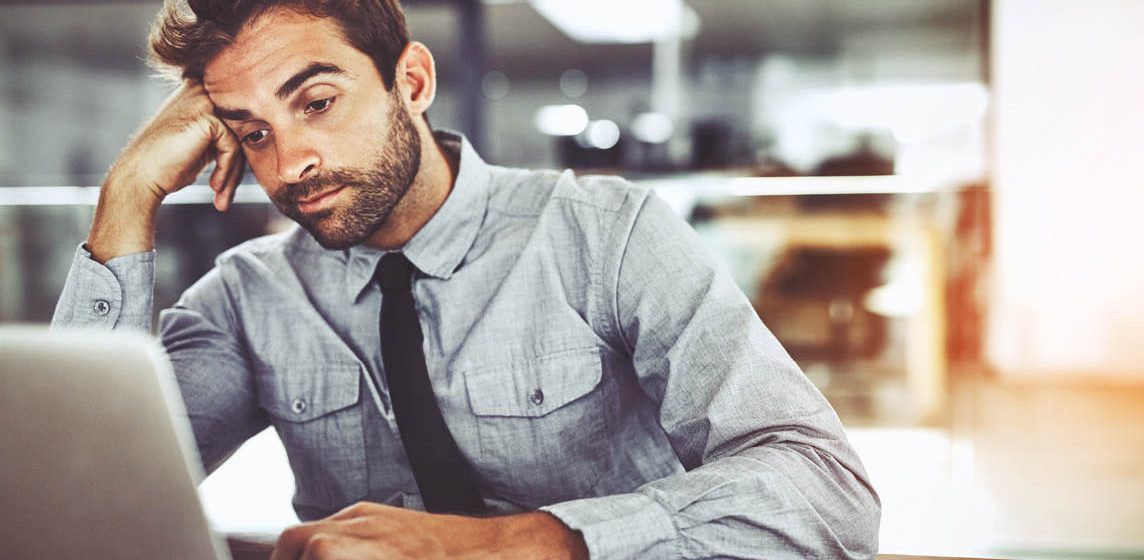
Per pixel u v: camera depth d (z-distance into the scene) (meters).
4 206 5.03
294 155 1.08
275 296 1.23
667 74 6.67
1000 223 4.63
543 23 7.03
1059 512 3.02
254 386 1.26
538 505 1.17
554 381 1.14
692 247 1.13
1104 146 4.64
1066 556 2.69
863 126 5.54
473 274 1.17
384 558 0.73
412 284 1.17
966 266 4.55
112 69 6.45
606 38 7.25
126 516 0.62
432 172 1.15
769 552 0.84
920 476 3.41
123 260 1.17
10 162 6.52
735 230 4.58
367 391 1.18
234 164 1.20
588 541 0.78
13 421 0.60
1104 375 4.52
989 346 4.53
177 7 1.09
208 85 1.09
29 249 5.04
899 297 4.45
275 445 3.67
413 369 1.15
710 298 1.07
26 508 0.61
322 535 0.74
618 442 1.18
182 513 0.62
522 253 1.17
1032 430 3.91
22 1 4.39
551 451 1.15
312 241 1.23
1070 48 4.68
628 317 1.13
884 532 2.86
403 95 1.11
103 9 5.48
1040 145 4.71
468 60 4.27
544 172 1.23
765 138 5.77
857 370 4.44
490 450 1.15
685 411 1.04
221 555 0.64
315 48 1.06
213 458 1.27
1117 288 4.55
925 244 4.49
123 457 0.60
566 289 1.16
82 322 1.17
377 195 1.10
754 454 0.90
